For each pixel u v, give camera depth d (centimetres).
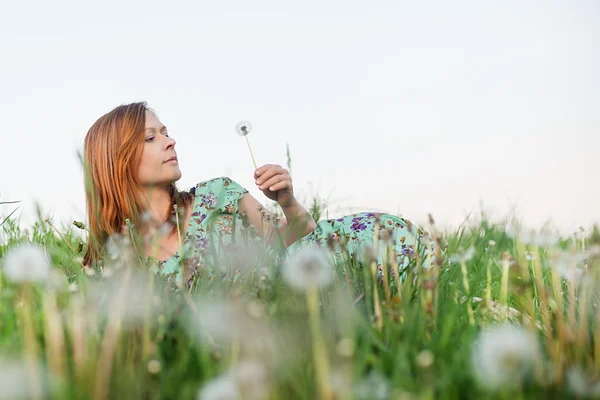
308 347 118
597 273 131
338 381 96
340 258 208
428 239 238
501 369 97
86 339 117
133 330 132
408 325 129
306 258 109
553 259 142
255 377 90
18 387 99
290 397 104
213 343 126
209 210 290
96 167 279
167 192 295
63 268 204
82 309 124
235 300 117
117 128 281
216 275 189
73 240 294
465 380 108
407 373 108
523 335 101
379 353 127
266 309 147
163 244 281
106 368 106
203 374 113
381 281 193
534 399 102
